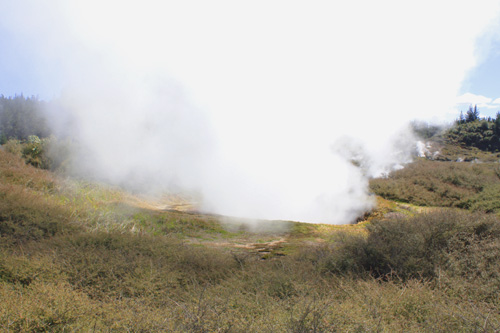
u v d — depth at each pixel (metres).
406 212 11.05
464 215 5.18
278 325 2.68
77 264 4.20
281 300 3.51
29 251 4.70
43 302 2.97
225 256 5.45
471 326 2.75
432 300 3.28
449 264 4.23
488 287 3.66
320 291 3.76
